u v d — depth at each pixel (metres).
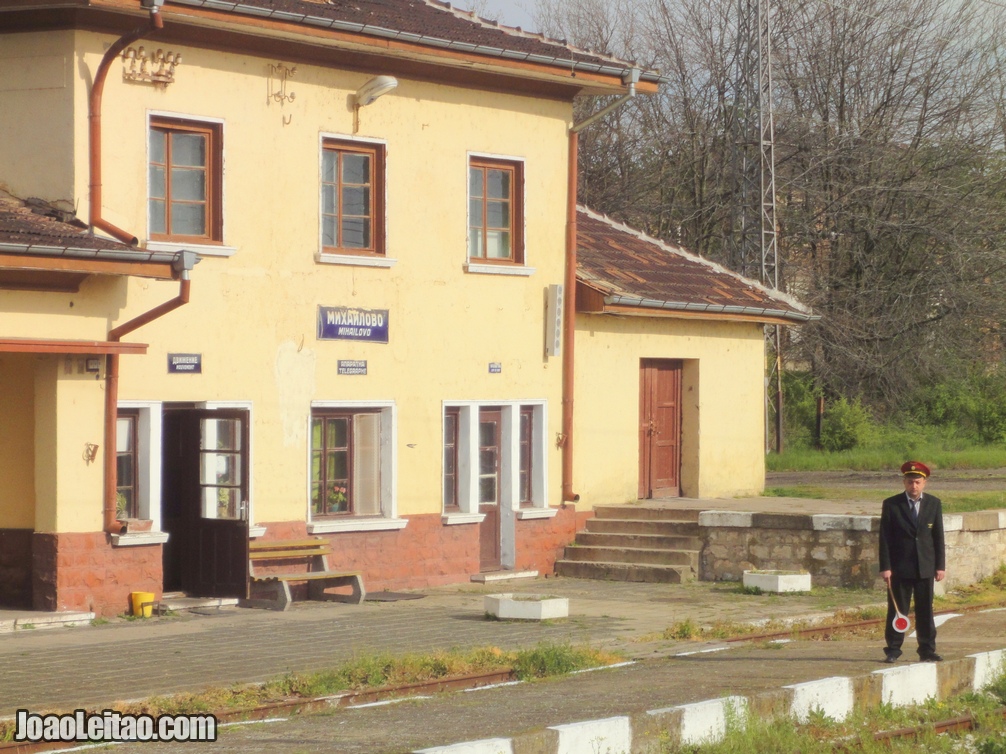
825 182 42.34
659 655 13.11
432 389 19.20
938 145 42.16
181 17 15.89
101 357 15.61
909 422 42.69
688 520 20.47
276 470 17.48
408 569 18.89
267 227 17.41
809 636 14.77
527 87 20.16
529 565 20.38
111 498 15.69
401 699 10.72
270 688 10.91
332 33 17.22
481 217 19.95
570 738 8.88
